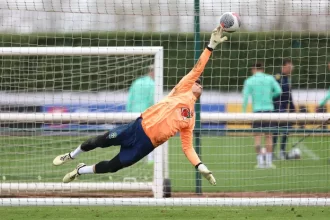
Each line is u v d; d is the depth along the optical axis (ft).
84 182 136.05
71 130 138.92
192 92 102.58
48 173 146.10
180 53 170.81
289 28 136.46
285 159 159.74
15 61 147.74
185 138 102.73
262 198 119.65
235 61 181.98
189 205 118.73
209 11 124.16
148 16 133.59
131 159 102.22
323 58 177.17
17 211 117.60
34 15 143.13
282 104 163.94
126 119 131.34
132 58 144.36
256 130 127.85
